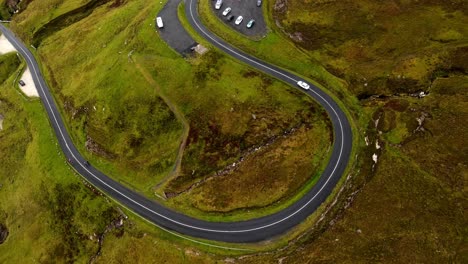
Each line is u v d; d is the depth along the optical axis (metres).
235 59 111.19
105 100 118.81
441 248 76.25
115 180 108.44
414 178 85.56
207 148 101.44
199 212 93.25
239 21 116.81
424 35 107.31
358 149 93.69
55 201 114.25
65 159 118.31
